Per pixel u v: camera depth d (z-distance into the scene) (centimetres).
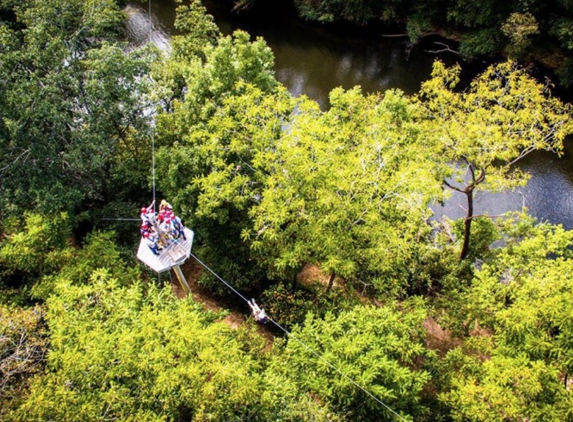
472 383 1933
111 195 2959
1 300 2183
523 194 3562
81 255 2328
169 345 1722
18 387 1734
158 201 3048
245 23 5234
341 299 2567
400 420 1808
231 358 1761
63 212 2280
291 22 5303
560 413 1727
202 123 2527
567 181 3644
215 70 2559
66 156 2358
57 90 2327
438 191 2345
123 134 2809
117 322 1864
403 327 1991
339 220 2206
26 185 2405
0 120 2317
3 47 2391
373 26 5194
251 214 2259
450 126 2650
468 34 4622
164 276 2714
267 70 2895
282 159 2262
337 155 2420
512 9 4250
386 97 2748
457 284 2686
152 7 5141
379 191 2309
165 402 1644
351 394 1803
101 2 2697
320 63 4841
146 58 2645
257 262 2702
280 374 1958
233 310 2695
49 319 1898
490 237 2909
